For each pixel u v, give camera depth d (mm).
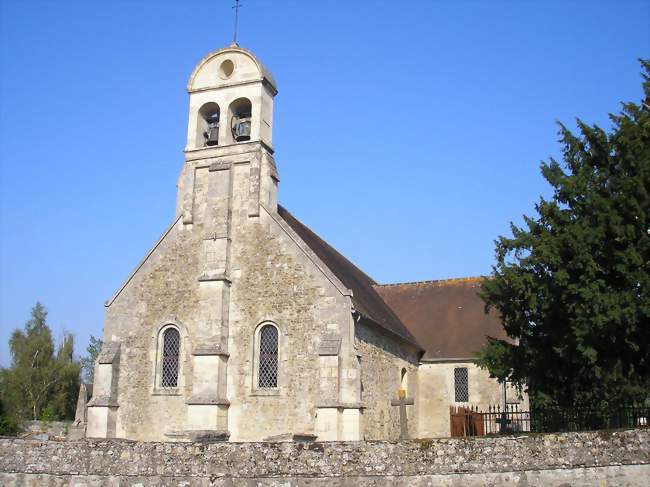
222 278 27672
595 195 20844
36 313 71625
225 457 15586
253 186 28953
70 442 16750
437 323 37094
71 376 67062
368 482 14766
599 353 20344
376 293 38594
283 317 26969
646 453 13781
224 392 26844
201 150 30281
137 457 16078
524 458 14320
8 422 32469
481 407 33562
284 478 15078
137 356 28625
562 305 21547
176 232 29562
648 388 20250
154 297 29047
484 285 24281
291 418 25828
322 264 26969
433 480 14562
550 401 22359
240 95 30469
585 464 14000
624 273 19219
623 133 20812
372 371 28141
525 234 22875
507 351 23875
